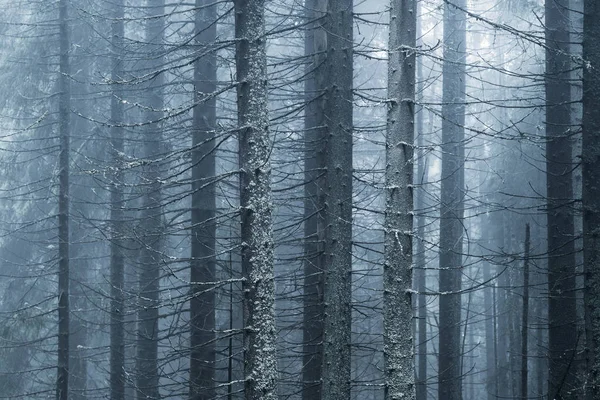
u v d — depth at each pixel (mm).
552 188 14219
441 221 18125
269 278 9938
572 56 11273
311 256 12648
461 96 19312
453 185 18422
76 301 22266
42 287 22625
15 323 20891
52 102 21547
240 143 10250
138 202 20828
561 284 13820
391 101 10125
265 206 10039
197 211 15180
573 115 19156
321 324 13094
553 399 13180
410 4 10258
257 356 9758
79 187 21516
